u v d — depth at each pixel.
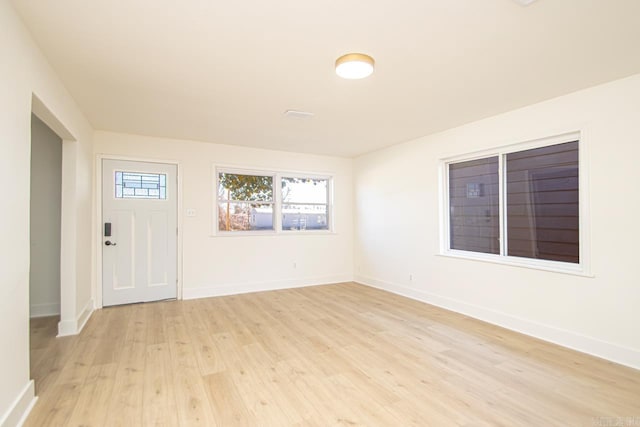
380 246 5.37
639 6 1.75
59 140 4.01
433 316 3.86
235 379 2.37
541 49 2.22
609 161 2.72
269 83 2.76
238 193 5.16
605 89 2.75
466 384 2.30
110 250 4.22
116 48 2.19
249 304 4.40
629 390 2.21
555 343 3.03
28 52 1.98
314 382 2.33
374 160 5.50
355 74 2.40
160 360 2.67
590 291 2.82
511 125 3.45
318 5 1.74
